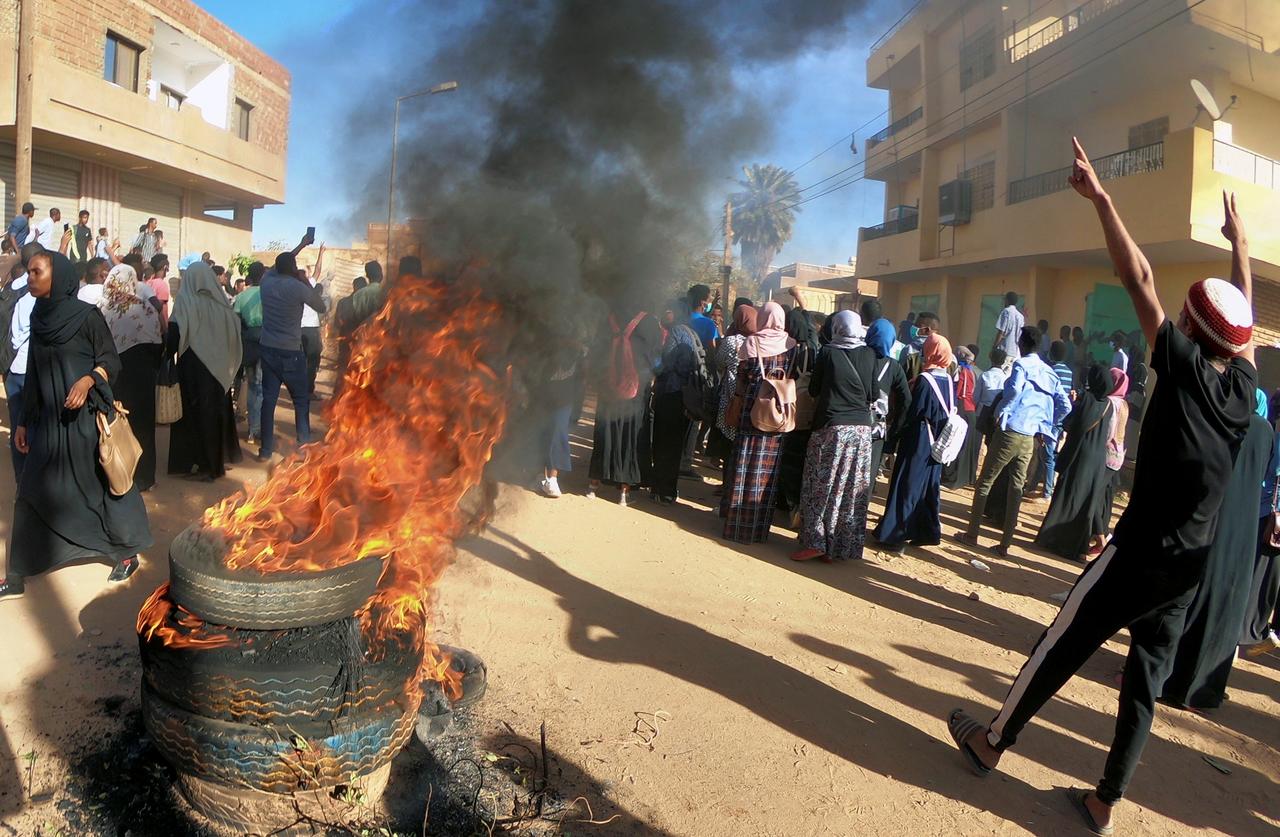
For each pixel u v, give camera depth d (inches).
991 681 160.1
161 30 766.5
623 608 175.5
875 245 868.6
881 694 150.3
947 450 230.8
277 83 972.6
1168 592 111.5
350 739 92.9
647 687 142.3
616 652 154.3
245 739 89.1
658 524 245.0
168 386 222.5
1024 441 247.3
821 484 217.2
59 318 143.0
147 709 93.6
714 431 281.4
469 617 162.1
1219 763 137.9
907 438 234.8
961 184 679.1
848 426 214.4
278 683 88.2
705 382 270.8
